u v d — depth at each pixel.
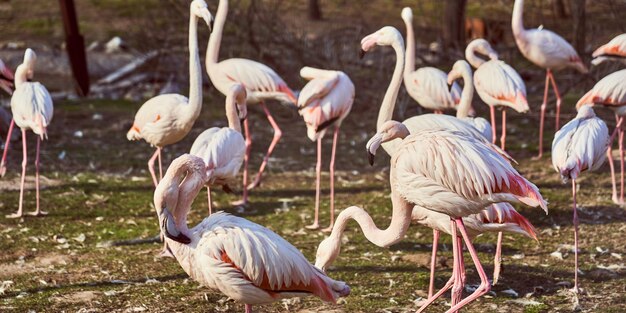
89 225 8.99
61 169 11.32
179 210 5.48
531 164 11.59
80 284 7.19
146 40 17.14
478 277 7.42
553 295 6.91
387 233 5.87
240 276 5.25
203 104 15.91
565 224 8.97
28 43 20.61
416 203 5.84
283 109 15.19
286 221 9.23
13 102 9.09
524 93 10.28
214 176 7.84
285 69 15.30
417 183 5.73
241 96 8.58
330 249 5.86
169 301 6.76
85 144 12.86
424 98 10.67
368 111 15.15
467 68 8.44
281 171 11.46
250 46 15.38
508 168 5.65
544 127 14.02
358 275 7.43
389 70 14.99
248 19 15.22
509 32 18.81
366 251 8.14
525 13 19.59
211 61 10.59
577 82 14.53
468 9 22.50
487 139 8.11
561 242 8.38
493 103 10.56
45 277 7.38
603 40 16.20
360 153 12.57
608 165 11.34
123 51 19.92
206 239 5.32
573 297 6.83
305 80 15.19
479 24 18.95
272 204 9.91
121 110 15.53
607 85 9.35
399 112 14.29
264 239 5.31
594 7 18.50
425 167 5.70
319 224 9.09
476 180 5.58
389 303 6.72
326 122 9.11
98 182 10.72
